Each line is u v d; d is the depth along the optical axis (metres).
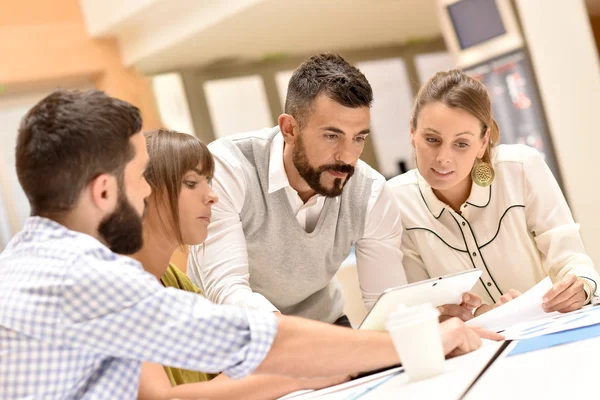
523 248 2.08
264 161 1.95
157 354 1.12
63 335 1.08
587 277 1.84
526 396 0.95
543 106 4.20
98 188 1.14
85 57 5.49
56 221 1.15
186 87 5.65
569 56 4.05
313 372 1.23
